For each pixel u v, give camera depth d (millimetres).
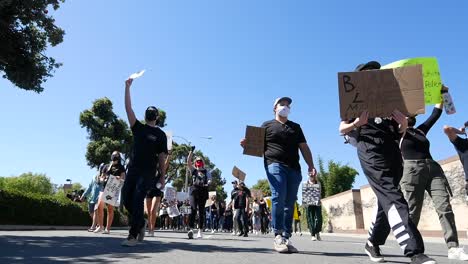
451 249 5414
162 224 27172
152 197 10430
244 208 14508
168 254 5070
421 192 5590
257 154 5988
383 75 4074
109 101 39438
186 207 22797
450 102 5426
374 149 4145
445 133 7039
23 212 13984
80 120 38531
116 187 10031
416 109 3992
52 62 13844
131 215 6348
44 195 15688
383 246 8344
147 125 6477
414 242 3711
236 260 4609
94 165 38531
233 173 14672
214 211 21688
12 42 12859
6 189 13320
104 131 38594
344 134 4402
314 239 12414
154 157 6332
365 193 23500
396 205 3881
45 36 13461
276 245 5758
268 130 6008
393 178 4051
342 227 26484
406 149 5613
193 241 8375
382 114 4051
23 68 13203
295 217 21750
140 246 6129
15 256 4520
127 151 39656
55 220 15766
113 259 4426
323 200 30734
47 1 12961
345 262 4594
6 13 12398
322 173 40406
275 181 5801
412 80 4031
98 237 8219
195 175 10305
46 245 5988
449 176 14234
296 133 6047
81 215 18000
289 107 6039
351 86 4102
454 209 13953
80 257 4543
